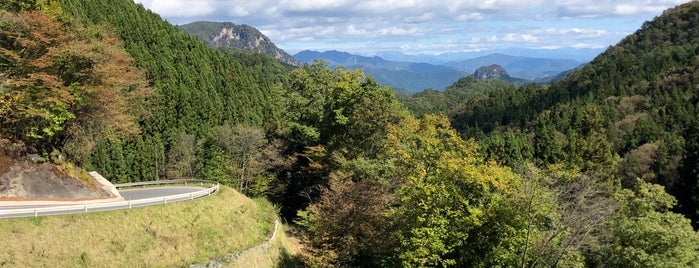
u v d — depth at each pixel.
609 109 87.12
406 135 38.31
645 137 67.56
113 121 30.94
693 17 149.88
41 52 26.31
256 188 48.03
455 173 25.84
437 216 24.39
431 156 28.81
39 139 28.33
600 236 26.28
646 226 25.08
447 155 26.73
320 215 27.73
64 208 21.95
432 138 35.31
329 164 39.72
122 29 117.38
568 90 129.62
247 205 31.17
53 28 26.00
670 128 71.31
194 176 64.31
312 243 27.72
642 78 107.06
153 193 32.81
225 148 57.66
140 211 24.16
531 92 148.75
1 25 26.62
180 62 116.25
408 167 30.86
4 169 25.08
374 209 26.73
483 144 66.94
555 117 91.25
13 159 25.86
